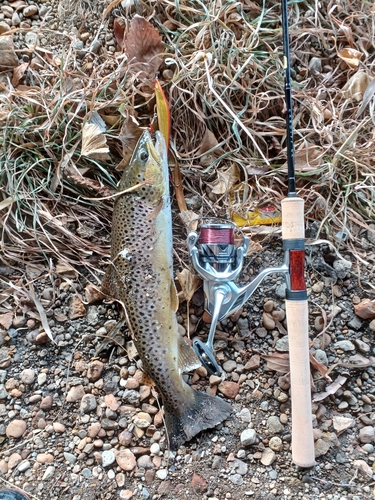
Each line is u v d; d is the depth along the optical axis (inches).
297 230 21.1
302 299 21.0
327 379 22.9
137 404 22.6
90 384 22.9
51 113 23.8
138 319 21.6
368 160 24.8
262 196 24.6
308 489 21.4
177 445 21.5
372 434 22.3
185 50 25.0
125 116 23.6
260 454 22.0
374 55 26.3
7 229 23.9
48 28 25.8
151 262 21.7
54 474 21.7
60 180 23.8
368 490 21.5
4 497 20.8
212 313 22.3
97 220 24.3
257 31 24.5
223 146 25.0
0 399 22.7
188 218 23.8
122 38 25.0
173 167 24.6
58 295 23.8
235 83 24.2
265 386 22.9
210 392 22.8
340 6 25.6
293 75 25.8
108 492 21.4
